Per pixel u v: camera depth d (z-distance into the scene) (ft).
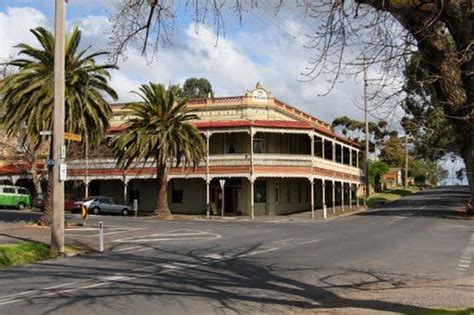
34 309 34.76
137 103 139.74
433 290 40.63
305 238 84.64
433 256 61.67
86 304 36.29
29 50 99.55
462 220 126.93
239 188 168.25
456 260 58.44
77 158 165.99
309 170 159.74
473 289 40.91
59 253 65.16
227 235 91.25
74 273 50.96
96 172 171.53
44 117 96.27
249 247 72.38
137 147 136.26
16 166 177.88
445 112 24.85
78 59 100.07
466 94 24.08
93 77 103.14
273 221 134.62
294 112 188.34
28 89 96.37
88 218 132.98
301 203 192.03
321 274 48.93
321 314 32.91
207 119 169.17
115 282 45.47
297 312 33.83
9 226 98.94
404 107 25.95
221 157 158.81
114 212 157.28
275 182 170.60
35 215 130.93
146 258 62.18
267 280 46.01
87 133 101.76
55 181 65.98
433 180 375.04
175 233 94.84
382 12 24.95
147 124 139.54
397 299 37.11
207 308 35.19
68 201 159.22
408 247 70.85
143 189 180.96
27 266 56.65
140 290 41.57
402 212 161.79
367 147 207.72
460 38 23.56
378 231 97.60
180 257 62.69
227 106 167.63
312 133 163.84
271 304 36.50
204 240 82.74
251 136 156.66
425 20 23.76
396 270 51.34
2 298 38.60
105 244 76.84
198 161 142.92
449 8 22.98
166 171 144.56
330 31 25.77
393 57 25.18
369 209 185.26
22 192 169.17
